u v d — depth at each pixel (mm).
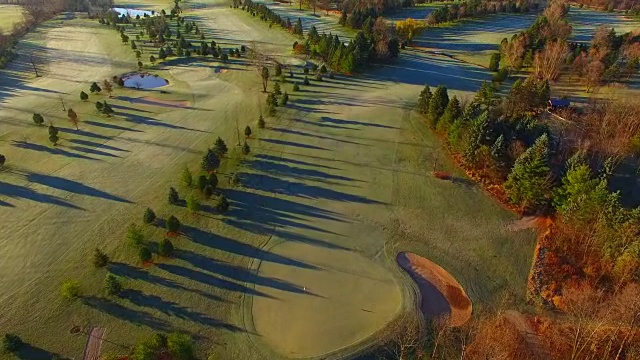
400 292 52344
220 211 63250
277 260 56344
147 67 116375
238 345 45875
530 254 58250
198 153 77438
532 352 46406
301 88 104000
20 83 105625
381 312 49969
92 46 132500
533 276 54844
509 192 66312
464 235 61219
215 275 53656
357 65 113250
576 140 77500
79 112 90875
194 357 43531
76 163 73812
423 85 107938
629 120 77688
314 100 98188
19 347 44312
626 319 45500
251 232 60375
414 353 45688
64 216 61750
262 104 95688
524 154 63969
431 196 68438
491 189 70438
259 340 46469
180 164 74188
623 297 47312
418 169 74875
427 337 47438
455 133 76688
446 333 47656
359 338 47000
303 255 57219
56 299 49531
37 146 78375
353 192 68875
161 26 139750
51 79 108375
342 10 164000
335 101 97938
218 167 73250
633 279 50062
